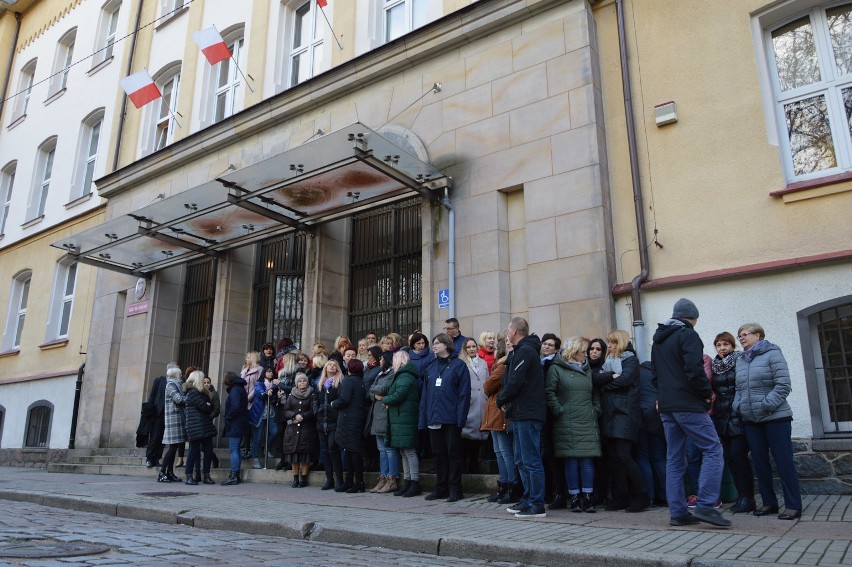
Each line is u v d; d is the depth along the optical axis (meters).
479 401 8.00
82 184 19.25
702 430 5.45
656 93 9.05
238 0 16.00
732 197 8.21
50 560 4.38
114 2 20.33
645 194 8.84
